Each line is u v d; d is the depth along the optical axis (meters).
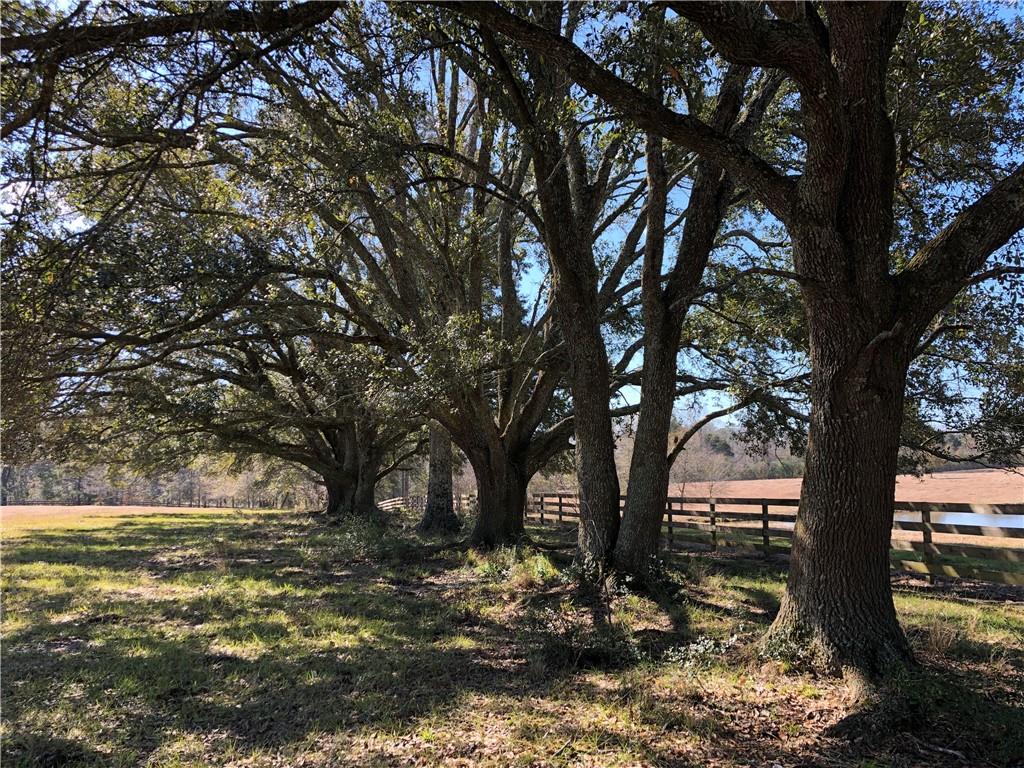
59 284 5.46
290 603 8.56
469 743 4.13
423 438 25.00
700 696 4.80
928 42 6.12
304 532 19.73
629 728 4.29
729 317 9.97
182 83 5.51
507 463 13.49
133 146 7.70
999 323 6.91
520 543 12.70
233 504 55.41
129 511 40.03
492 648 6.45
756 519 12.97
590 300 9.49
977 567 9.27
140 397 13.75
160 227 7.86
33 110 4.86
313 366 11.48
